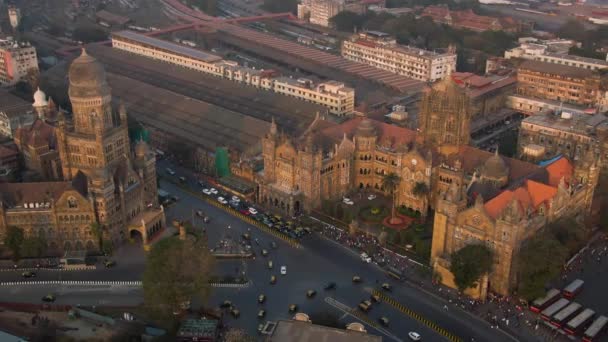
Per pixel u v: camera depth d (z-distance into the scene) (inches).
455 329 6294.3
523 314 6496.1
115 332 6264.8
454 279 6717.5
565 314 6348.4
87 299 6801.2
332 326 6269.7
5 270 7322.8
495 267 6781.5
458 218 7003.0
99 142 7770.7
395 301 6761.8
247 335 6136.8
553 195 7106.3
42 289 6978.4
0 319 6446.9
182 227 7608.3
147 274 6304.1
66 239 7657.5
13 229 7357.3
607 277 7130.9
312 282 7121.1
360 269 7396.7
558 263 6412.4
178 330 6171.3
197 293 6328.7
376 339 5433.1
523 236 6673.2
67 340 6117.1
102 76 7815.0
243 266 7431.1
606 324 6254.9
